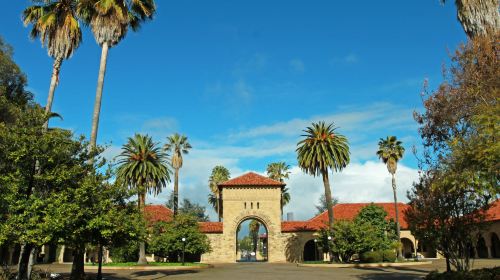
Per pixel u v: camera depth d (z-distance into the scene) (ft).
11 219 56.70
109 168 70.79
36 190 62.39
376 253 161.99
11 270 80.12
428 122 67.26
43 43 84.17
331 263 158.51
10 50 111.14
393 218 214.48
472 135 53.98
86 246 66.44
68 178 62.39
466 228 63.72
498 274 56.13
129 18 90.53
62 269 137.80
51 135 63.16
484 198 61.41
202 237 172.24
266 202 210.18
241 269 141.18
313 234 204.85
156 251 167.02
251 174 223.10
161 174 164.04
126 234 68.69
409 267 142.41
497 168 46.68
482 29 69.41
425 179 67.21
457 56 64.34
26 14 85.81
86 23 88.02
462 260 64.64
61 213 57.11
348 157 169.17
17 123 65.57
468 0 71.20
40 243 56.39
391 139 197.77
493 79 57.72
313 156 168.55
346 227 160.66
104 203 63.57
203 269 143.02
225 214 208.64
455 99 63.21
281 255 204.33
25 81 112.37
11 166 62.18
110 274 114.62
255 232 282.56
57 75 84.23
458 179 51.57
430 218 65.57
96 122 83.15
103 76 85.46
